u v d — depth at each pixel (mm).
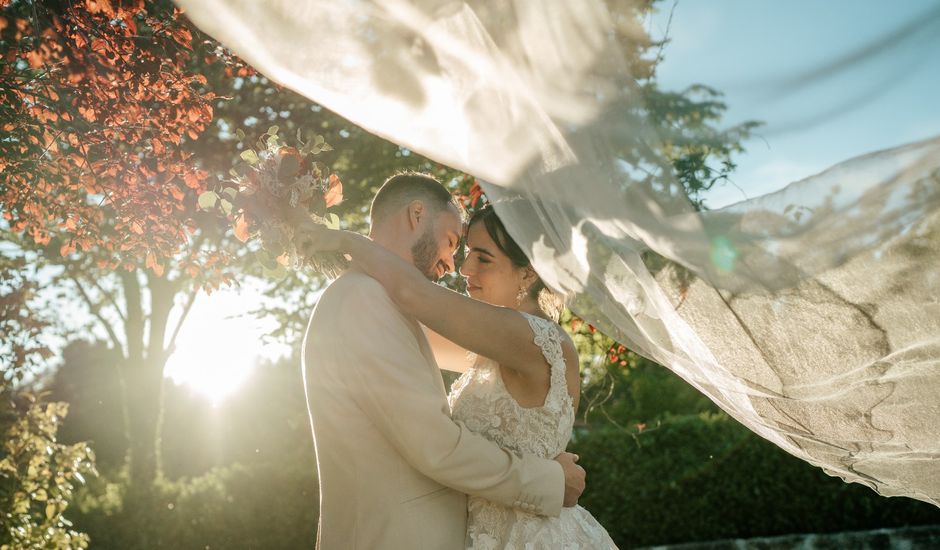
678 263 1869
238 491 8672
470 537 2260
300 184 2404
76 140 3396
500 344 2236
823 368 1903
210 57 3713
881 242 1697
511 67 1709
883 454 2170
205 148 7387
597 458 8547
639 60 1688
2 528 5188
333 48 1664
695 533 8359
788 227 1725
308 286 8359
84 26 2961
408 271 2244
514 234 2029
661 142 1707
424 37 1686
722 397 2174
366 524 2178
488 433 2330
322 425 2232
